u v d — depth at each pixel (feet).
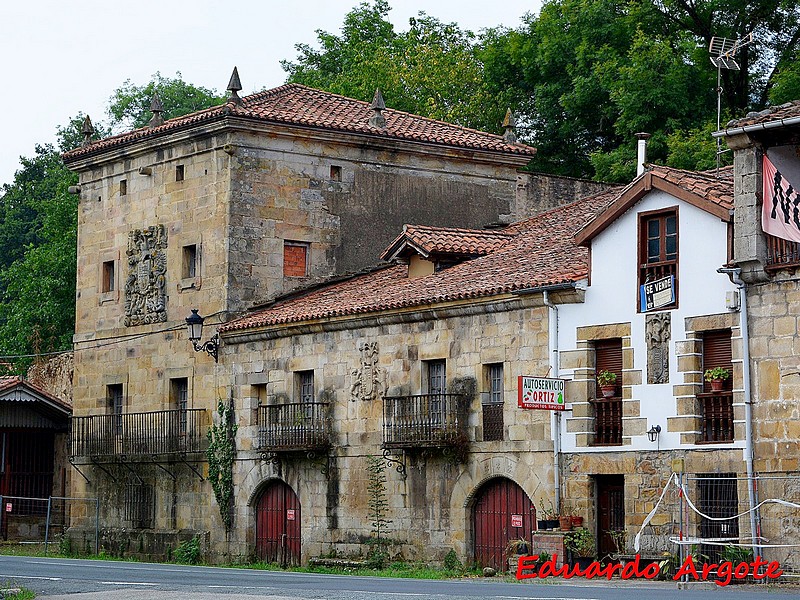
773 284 103.45
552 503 117.08
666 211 111.45
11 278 238.27
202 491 154.30
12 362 224.53
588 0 198.18
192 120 156.25
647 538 109.60
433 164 165.68
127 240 167.63
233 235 153.69
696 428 108.06
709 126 172.24
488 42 223.10
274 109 158.51
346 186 160.56
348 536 135.74
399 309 130.72
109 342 168.86
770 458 102.58
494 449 122.52
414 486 129.70
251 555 147.43
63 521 188.55
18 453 186.80
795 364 101.65
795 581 95.91
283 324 143.54
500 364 123.75
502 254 137.59
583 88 192.34
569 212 149.07
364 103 170.91
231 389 151.53
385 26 269.85
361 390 135.33
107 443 166.50
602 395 115.34
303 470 141.38
